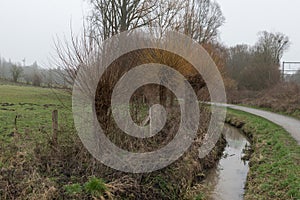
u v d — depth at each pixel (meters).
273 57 45.50
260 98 35.09
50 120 13.94
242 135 18.78
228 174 10.62
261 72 42.38
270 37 46.22
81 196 6.04
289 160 9.67
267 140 13.84
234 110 28.56
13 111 16.72
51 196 5.87
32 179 6.17
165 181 7.74
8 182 6.07
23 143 7.65
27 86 36.91
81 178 6.72
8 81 42.97
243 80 43.31
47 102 22.55
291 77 41.06
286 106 25.92
